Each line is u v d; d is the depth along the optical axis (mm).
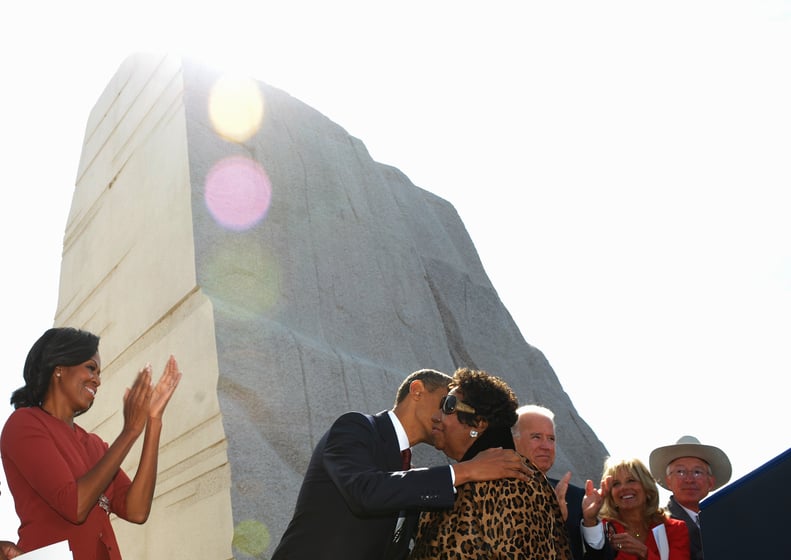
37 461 3820
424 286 9758
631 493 5281
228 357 6762
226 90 8828
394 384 8133
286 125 9328
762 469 2963
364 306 8758
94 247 9375
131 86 9727
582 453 10500
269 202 8414
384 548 3600
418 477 3361
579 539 4719
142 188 8656
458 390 3811
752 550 2955
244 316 7164
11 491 4000
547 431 5062
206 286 7297
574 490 4922
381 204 9945
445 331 10188
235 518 6000
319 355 7500
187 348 7039
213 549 6039
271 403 6828
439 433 3855
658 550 5113
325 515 3576
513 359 10734
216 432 6426
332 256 8734
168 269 7656
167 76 8883
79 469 3996
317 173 9234
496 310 11039
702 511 3172
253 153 8617
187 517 6371
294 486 6453
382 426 3777
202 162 8008
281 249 8172
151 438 4191
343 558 3520
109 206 9328
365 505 3330
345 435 3658
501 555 3371
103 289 8820
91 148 10328
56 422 4070
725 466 5859
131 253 8430
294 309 7938
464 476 3395
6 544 3764
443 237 11164
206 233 7578
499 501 3436
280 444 6699
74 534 3943
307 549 3555
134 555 6844
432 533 3471
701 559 5082
